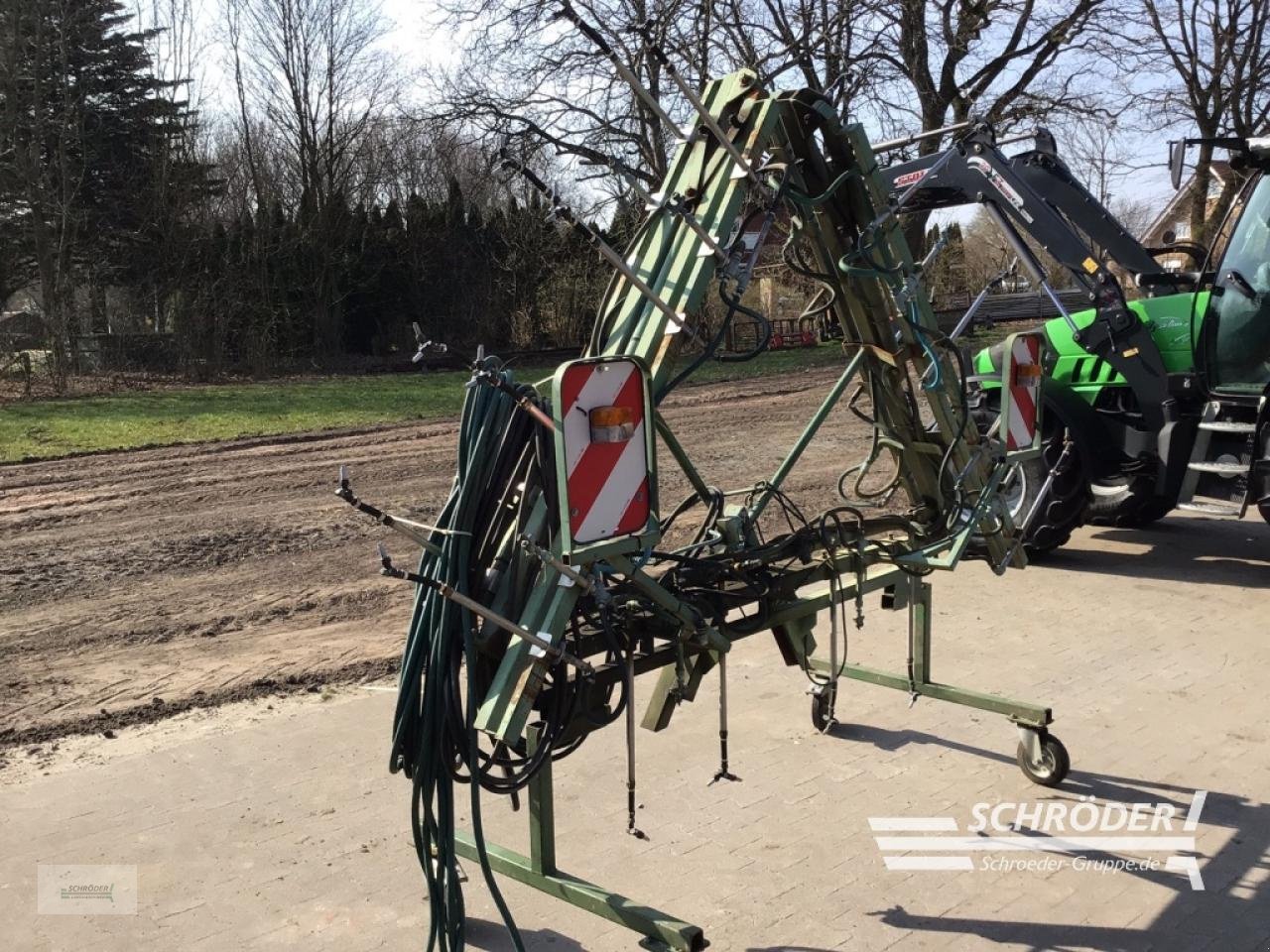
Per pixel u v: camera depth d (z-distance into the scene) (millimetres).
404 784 4004
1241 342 6395
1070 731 4457
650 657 3068
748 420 14523
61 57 24891
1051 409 7000
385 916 3152
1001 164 6324
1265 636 5668
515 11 20328
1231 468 6281
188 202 27641
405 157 34125
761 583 3418
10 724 4590
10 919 3137
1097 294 6555
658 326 2840
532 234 28781
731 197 2947
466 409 2662
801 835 3621
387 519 2512
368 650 5574
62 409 16953
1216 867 3414
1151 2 24969
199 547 7828
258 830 3662
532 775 2701
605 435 2479
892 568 4062
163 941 3033
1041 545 7172
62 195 24797
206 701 4848
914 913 3158
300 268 28172
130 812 3787
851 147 3504
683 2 18156
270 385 22016
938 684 4273
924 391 3771
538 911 3229
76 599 6570
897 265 3678
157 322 26922
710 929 3076
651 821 3721
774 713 4668
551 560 2490
